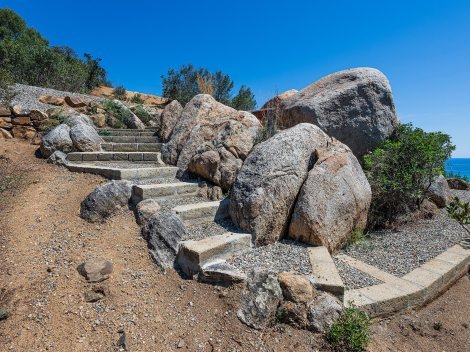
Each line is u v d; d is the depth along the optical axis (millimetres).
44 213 4359
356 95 6758
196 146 6035
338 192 4492
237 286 3191
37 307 2977
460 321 3562
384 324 3346
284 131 4953
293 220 4316
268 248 4102
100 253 3717
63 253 3674
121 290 3254
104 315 2969
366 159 6125
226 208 4770
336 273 3441
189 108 6773
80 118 7402
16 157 6047
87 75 16547
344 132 6727
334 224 4418
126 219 4328
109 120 9117
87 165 5867
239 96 15305
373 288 3600
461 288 4266
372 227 5684
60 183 5215
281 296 3121
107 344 2713
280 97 8172
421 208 6348
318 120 6660
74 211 4457
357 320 2941
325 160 4590
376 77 6910
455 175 10383
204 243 3709
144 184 5055
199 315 3018
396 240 5230
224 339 2812
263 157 4508
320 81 7621
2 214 4211
